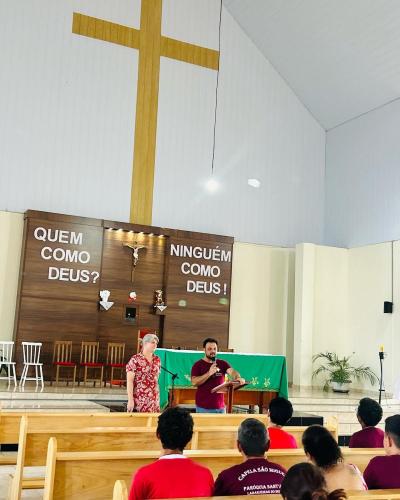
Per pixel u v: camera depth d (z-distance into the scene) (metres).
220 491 2.90
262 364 8.90
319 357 13.78
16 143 12.27
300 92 15.14
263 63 15.03
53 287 11.91
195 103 14.16
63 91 12.80
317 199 15.34
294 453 3.83
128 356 12.61
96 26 13.27
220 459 3.66
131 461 3.34
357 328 13.85
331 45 13.22
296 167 15.19
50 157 12.55
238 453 3.68
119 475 3.32
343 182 14.78
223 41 14.63
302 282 13.81
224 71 14.56
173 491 2.82
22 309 11.62
